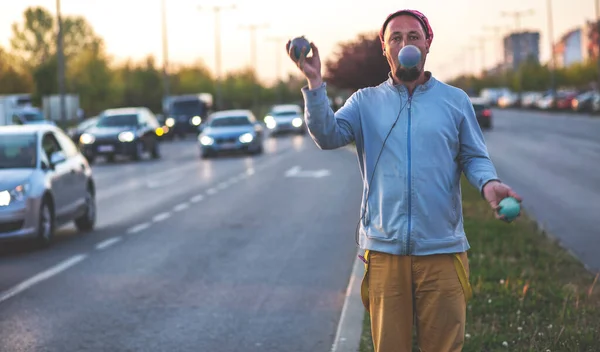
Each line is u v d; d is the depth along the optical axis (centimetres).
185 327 753
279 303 839
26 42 11212
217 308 823
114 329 750
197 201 1817
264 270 1011
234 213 1585
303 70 386
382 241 401
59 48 4125
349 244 1192
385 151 400
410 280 403
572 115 7012
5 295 897
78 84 9500
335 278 955
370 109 405
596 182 1914
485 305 728
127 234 1347
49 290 919
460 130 405
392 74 406
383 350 410
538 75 14312
